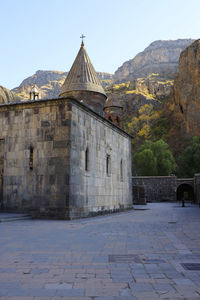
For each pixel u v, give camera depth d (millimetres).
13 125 16172
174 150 89812
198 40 88625
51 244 7148
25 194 15328
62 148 14969
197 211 21203
